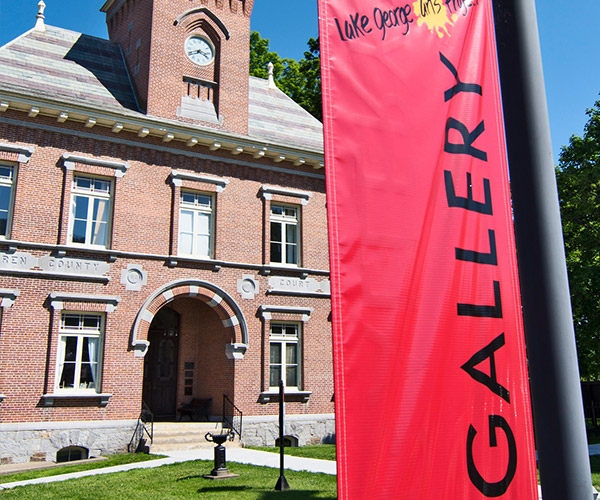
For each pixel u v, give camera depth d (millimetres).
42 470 15617
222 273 21203
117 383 18688
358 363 4395
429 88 5297
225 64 23297
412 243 4840
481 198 5352
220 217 21562
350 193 4668
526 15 4578
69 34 23359
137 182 20281
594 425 26562
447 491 4531
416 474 4418
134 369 19062
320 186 24234
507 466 4859
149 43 21922
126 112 20141
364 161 4785
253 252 22016
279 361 22016
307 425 21625
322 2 4922
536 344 4156
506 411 4988
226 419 20672
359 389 4348
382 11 5215
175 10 22625
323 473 13250
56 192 18875
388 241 4734
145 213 20203
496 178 5531
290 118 26141
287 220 23406
